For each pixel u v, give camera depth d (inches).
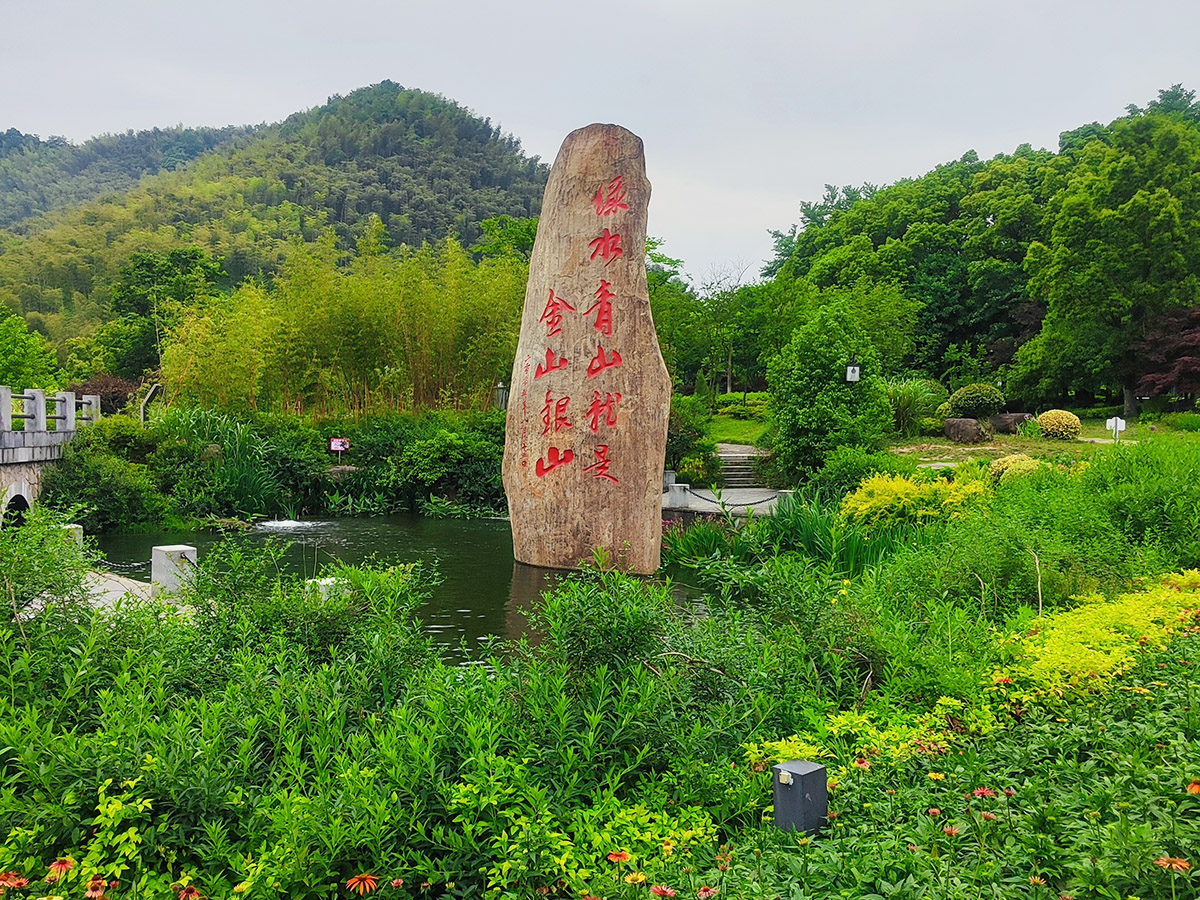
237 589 186.4
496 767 120.2
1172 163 923.4
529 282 423.8
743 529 387.2
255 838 110.0
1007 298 1278.3
